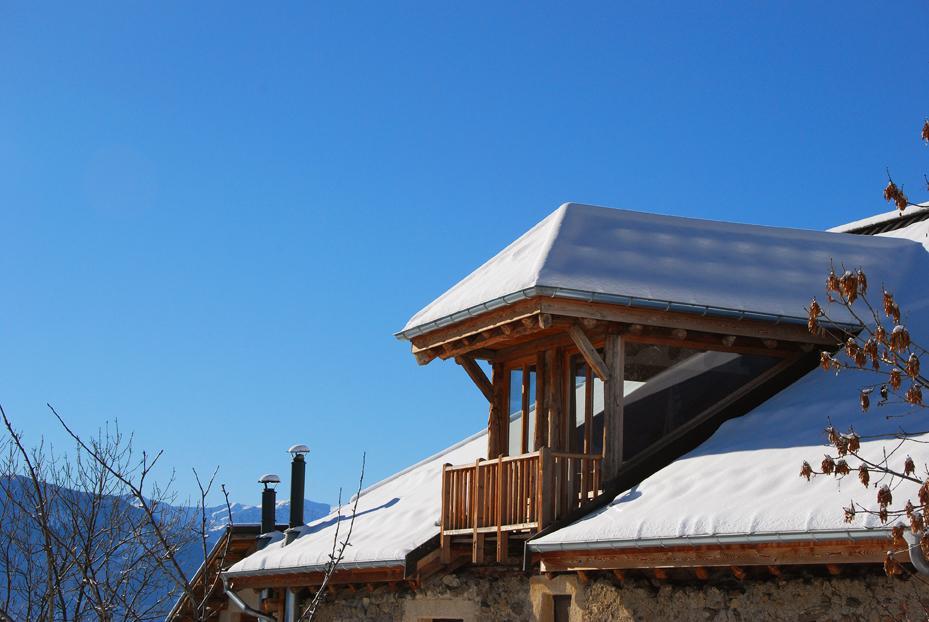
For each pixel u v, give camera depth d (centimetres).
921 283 1380
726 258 1342
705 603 1022
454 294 1420
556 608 1215
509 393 1400
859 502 853
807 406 1159
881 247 1452
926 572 755
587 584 1152
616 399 1220
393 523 1518
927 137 709
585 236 1311
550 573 1153
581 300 1202
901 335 716
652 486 1120
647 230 1357
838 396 1152
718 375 1275
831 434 759
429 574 1320
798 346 1292
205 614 705
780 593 959
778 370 1287
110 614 768
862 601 898
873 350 729
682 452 1227
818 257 1399
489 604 1293
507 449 1388
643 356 1254
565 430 1306
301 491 2019
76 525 877
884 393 817
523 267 1277
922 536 679
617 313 1218
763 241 1401
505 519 1236
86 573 749
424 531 1373
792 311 1266
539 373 1347
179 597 1698
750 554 912
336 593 1553
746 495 978
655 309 1223
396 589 1438
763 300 1273
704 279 1287
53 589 751
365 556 1368
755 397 1265
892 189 738
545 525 1173
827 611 921
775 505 918
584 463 1212
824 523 846
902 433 978
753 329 1257
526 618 1238
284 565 1541
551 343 1329
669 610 1056
